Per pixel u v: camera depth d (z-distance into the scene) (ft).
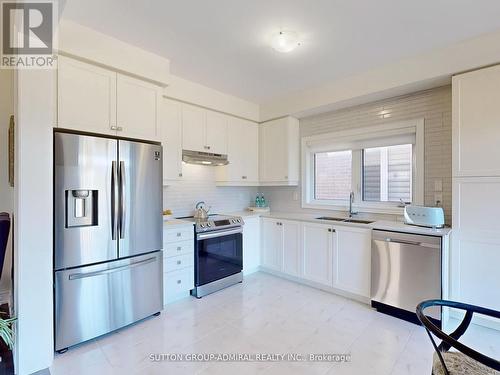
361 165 11.48
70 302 6.73
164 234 9.18
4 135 8.98
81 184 6.91
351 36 7.44
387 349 6.77
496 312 4.20
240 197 14.39
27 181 5.88
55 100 6.72
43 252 6.07
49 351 6.10
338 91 10.59
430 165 9.39
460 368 3.89
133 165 7.95
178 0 5.94
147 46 8.00
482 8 6.25
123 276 7.72
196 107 11.14
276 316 8.52
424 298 7.87
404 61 8.83
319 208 12.67
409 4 6.10
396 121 10.14
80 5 6.11
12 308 6.59
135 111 8.24
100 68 7.50
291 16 6.53
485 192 7.55
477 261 7.71
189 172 12.22
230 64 9.18
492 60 7.29
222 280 10.87
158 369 6.06
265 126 13.71
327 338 7.28
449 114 8.98
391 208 10.55
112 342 7.14
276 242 12.26
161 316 8.55
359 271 9.47
